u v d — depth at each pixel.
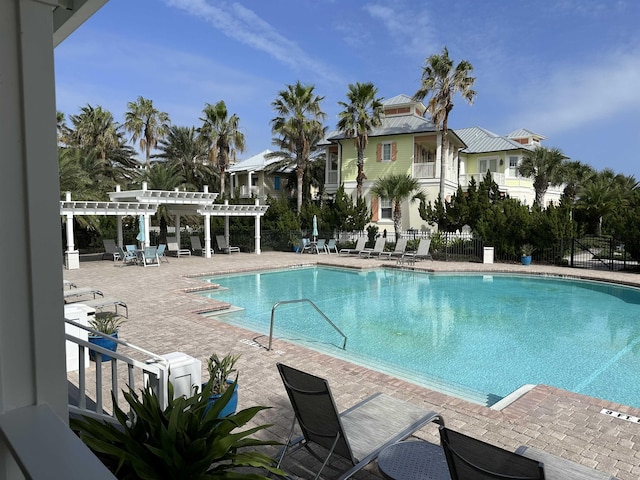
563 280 15.86
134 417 3.07
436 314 10.82
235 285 14.96
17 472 1.54
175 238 22.61
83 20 2.51
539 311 11.24
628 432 4.39
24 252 1.64
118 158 32.94
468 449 2.32
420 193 23.97
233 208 22.42
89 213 17.69
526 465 2.09
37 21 1.64
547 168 28.95
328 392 3.03
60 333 1.72
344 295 13.24
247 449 3.87
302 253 23.81
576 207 27.92
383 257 21.22
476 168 34.16
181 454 2.38
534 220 19.16
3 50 1.58
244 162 42.53
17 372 1.63
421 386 5.92
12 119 1.61
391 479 2.79
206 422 2.62
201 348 6.94
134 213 18.81
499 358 7.56
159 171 27.81
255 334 7.82
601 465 3.75
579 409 4.96
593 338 8.83
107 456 2.43
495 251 20.02
